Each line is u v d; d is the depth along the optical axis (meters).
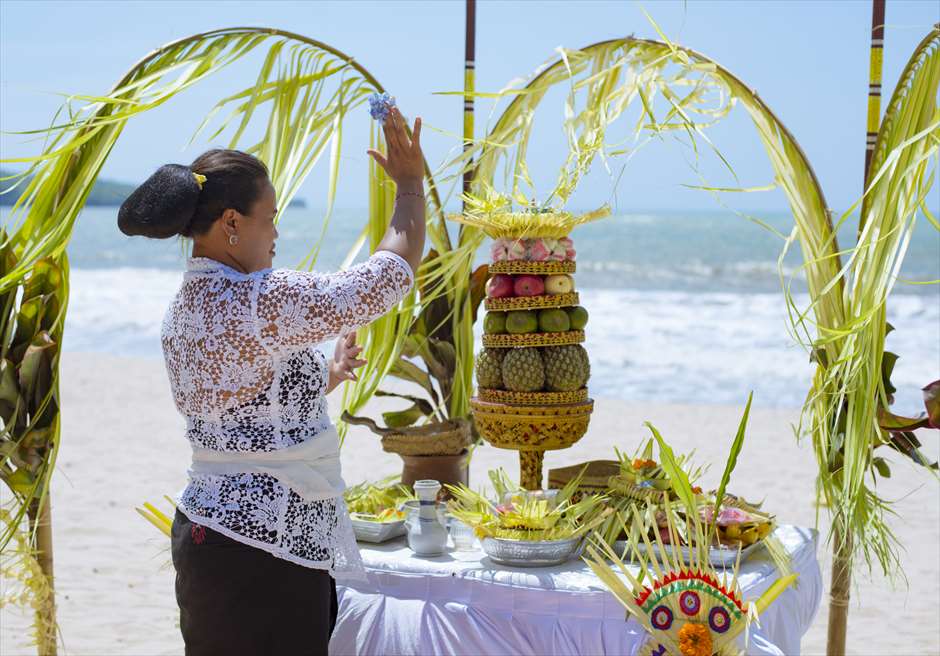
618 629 2.19
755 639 2.16
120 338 14.77
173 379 1.84
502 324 2.71
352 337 2.00
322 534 1.84
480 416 2.75
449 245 3.36
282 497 1.78
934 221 2.49
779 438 7.71
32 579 2.69
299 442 1.80
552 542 2.34
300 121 3.04
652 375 11.40
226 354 1.74
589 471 2.71
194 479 1.84
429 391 3.43
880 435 2.62
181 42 2.82
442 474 2.89
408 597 2.37
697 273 24.70
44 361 2.60
